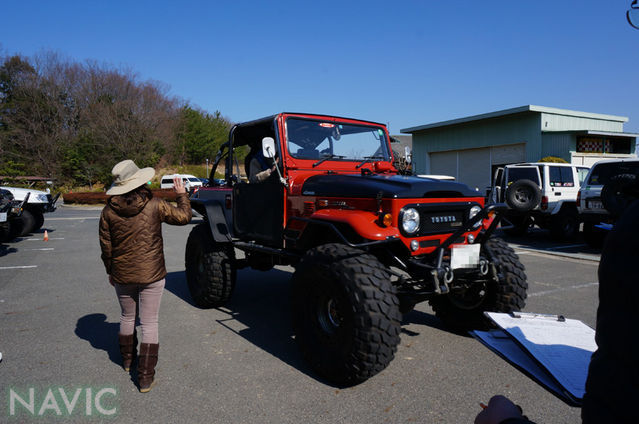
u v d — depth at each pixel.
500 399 1.20
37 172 39.25
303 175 4.04
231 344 3.77
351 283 2.78
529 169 10.63
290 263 4.13
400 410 2.67
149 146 39.19
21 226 10.32
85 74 41.50
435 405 2.73
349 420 2.55
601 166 8.70
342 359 2.83
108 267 2.96
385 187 3.22
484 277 3.44
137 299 3.19
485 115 18.92
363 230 3.02
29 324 4.31
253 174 4.50
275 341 3.85
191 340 3.86
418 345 3.75
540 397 2.85
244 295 5.41
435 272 2.97
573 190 10.65
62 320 4.44
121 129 38.16
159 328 4.18
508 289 3.53
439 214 3.38
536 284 5.97
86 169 37.31
